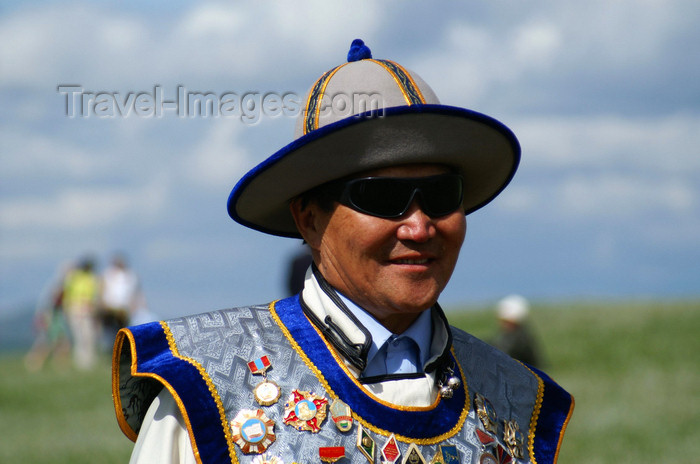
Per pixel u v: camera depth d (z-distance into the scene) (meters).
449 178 8.97
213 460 8.45
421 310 9.04
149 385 9.27
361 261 8.96
